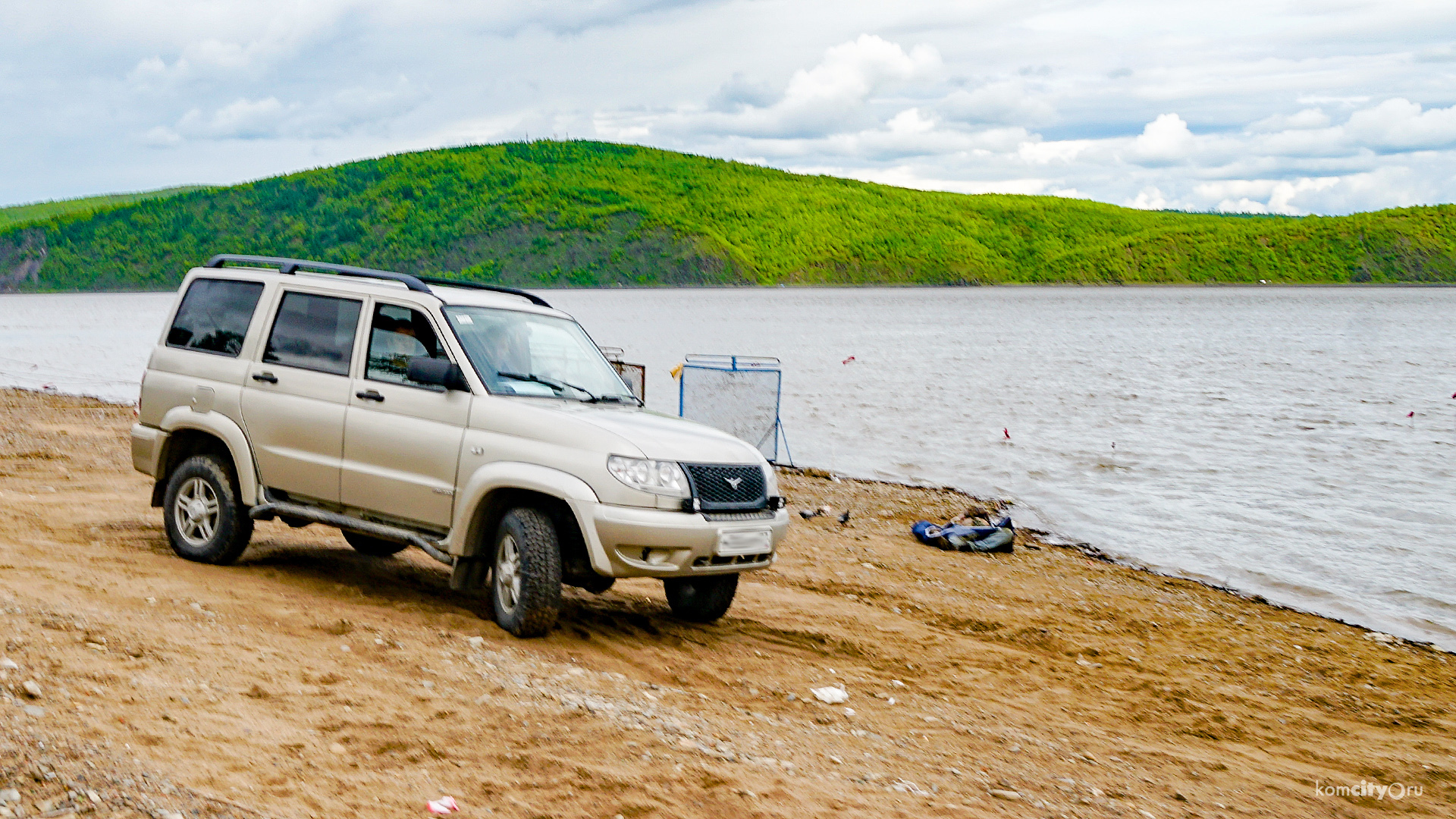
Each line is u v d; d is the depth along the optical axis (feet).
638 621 25.50
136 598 21.52
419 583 26.96
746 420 59.82
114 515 32.83
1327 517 51.29
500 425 22.30
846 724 19.35
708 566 22.08
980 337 248.52
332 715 15.93
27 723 13.56
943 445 73.61
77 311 451.94
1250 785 18.84
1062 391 116.57
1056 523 49.01
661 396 94.63
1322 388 126.82
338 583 25.63
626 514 20.98
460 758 14.85
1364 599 37.40
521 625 21.80
